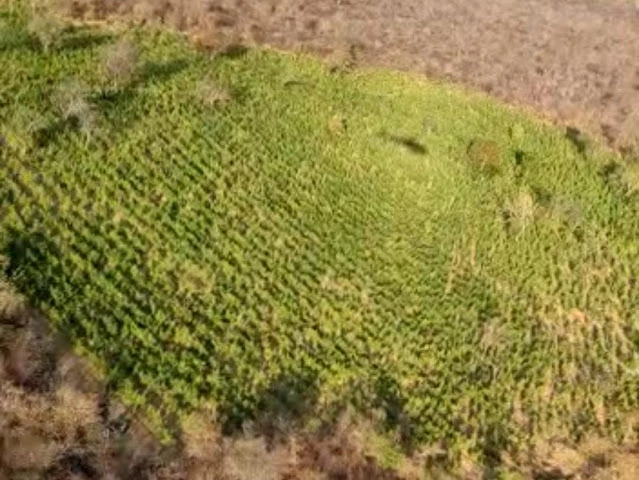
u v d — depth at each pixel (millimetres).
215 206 42500
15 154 40031
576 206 52531
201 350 36938
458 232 48656
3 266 35875
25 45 45875
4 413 31172
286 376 37688
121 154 42344
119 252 38625
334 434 36438
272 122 48344
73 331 35188
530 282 48125
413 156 51188
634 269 51531
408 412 39062
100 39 48562
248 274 40594
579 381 44062
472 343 43281
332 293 41781
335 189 46656
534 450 40188
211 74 49438
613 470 40094
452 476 37438
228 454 33375
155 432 33625
